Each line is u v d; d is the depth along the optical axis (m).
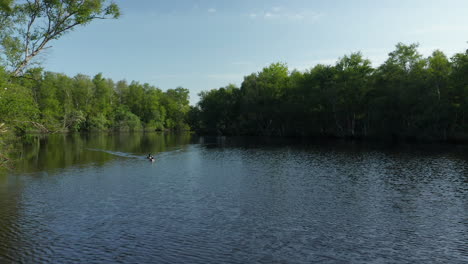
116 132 157.25
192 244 18.11
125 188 31.73
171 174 39.59
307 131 113.69
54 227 20.72
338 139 98.62
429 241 18.69
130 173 40.28
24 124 27.95
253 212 23.97
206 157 57.25
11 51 26.59
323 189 31.03
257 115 122.56
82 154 60.09
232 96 139.75
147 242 18.39
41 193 29.47
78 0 26.56
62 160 51.53
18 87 26.61
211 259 16.27
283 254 16.88
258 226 21.02
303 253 17.02
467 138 72.00
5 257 16.47
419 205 25.62
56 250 17.31
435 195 28.47
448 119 73.06
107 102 160.50
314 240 18.77
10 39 26.91
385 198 27.69
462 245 18.14
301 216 23.06
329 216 23.06
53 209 24.56
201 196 28.59
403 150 62.06
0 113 25.75
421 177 36.00
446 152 57.41
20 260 16.14
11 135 31.84
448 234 19.75
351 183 33.50
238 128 138.88
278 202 26.61
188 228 20.59
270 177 37.22
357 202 26.50
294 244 18.17
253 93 118.25
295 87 108.38
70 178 36.69
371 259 16.39
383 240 18.83
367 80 92.06
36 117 28.62
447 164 44.34
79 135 128.38
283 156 57.09
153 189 31.34
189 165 47.31
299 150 67.06
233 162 50.34
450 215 23.22
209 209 24.72
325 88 98.19
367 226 21.06
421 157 51.62
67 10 26.69
